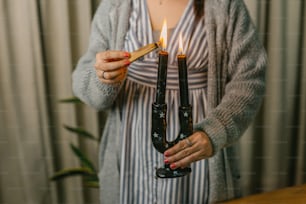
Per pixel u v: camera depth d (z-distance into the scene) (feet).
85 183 4.50
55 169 4.61
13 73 4.21
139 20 2.46
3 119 4.36
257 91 2.39
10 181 4.55
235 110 2.30
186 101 1.87
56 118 4.45
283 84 4.30
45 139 4.44
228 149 2.59
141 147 2.48
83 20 4.11
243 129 2.35
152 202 2.51
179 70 1.80
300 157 4.49
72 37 4.21
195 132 2.14
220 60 2.44
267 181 4.67
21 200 4.61
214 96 2.43
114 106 2.61
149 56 2.42
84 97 2.53
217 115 2.27
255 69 2.42
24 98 4.30
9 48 4.12
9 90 4.26
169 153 1.94
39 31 4.10
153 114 1.86
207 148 2.10
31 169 4.52
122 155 2.55
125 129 2.53
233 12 2.42
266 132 4.51
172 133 2.41
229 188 2.57
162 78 1.78
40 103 4.33
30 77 4.23
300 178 4.54
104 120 4.61
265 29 4.21
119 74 2.16
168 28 2.43
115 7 2.54
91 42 2.67
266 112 4.43
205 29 2.42
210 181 2.49
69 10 4.11
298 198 2.23
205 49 2.42
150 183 2.50
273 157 4.59
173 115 2.40
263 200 2.23
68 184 4.63
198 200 2.53
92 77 2.41
